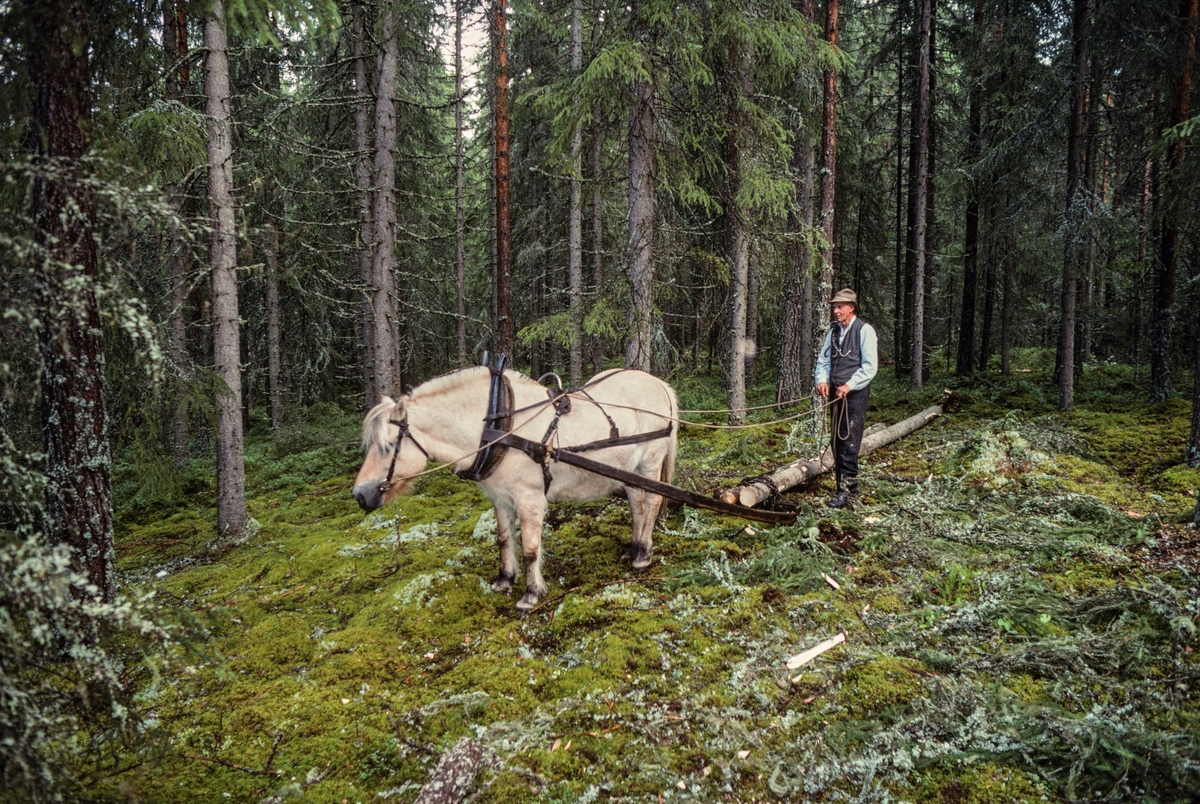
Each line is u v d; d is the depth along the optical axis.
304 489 9.63
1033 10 10.96
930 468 6.86
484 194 20.16
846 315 5.85
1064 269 9.77
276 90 9.87
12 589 1.83
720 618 3.89
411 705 3.29
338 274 15.20
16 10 2.51
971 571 4.21
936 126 14.91
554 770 2.77
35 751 1.83
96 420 3.17
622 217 15.10
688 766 2.78
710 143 8.30
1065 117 10.05
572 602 4.20
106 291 2.27
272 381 14.41
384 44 9.13
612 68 6.10
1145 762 2.41
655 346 7.95
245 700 3.41
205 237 8.01
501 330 11.22
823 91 8.04
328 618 4.44
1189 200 7.29
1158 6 8.52
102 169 2.56
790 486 6.19
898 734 2.82
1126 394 10.59
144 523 8.55
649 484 4.35
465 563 5.09
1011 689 3.05
